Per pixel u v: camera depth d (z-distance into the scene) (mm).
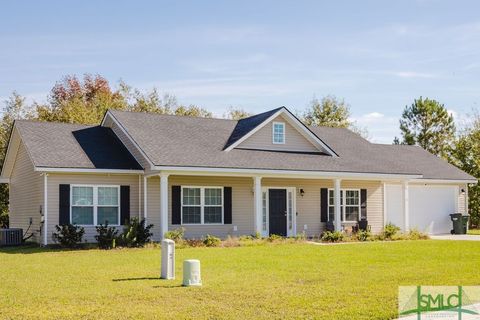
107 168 22906
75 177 22797
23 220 25969
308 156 27031
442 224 31906
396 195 30453
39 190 23219
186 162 22578
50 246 21422
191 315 9164
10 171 28906
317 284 12086
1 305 9992
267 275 13508
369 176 26500
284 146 27125
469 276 13172
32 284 12242
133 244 21469
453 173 32406
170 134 25391
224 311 9430
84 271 14367
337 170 25703
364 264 15672
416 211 31172
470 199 37531
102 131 26844
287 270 14430
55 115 41562
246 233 26031
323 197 28266
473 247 21203
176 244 21391
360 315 9070
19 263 16281
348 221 28797
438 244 22719
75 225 21922
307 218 27766
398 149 34156
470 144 40062
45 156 22484
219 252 19344
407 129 54844
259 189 24297
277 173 24281
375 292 11062
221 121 28875
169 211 24281
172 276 13117
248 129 26344
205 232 25062
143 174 23891
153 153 22625
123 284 12203
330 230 27906
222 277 13195
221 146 25562
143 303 10133
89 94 54750
